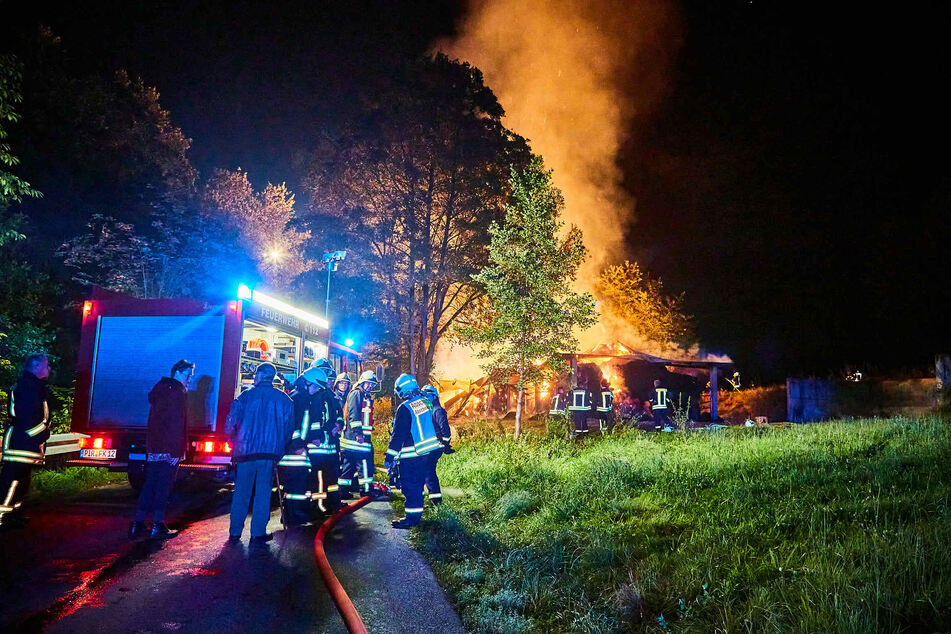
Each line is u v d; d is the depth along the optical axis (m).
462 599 4.61
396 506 8.41
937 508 5.13
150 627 3.96
